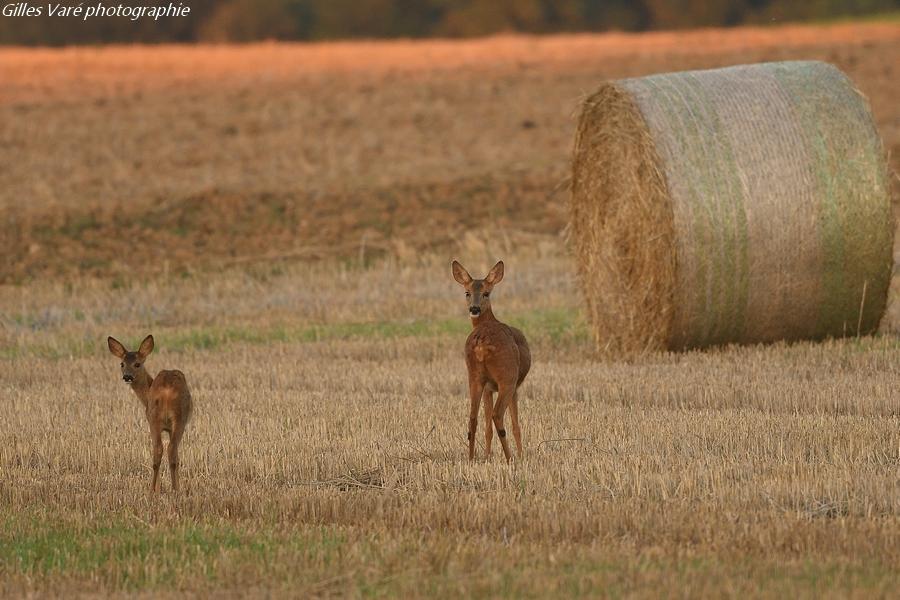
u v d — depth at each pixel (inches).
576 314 2353.6
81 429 1572.3
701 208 1870.1
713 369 1809.8
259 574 1002.7
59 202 3346.5
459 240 3073.3
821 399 1593.3
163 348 2182.6
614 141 2027.6
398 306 2488.9
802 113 1904.5
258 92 5083.7
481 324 1395.2
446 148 4010.8
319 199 3378.4
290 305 2541.8
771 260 1892.2
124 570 1021.2
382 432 1507.1
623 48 5935.0
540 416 1556.3
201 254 3019.2
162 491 1284.4
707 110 1902.1
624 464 1301.7
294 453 1411.2
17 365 2041.1
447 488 1228.5
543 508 1146.0
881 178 1913.1
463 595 940.0
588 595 929.5
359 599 943.0
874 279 1931.6
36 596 964.6
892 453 1322.6
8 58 6254.9
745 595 916.0
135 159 3927.2
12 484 1302.9
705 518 1100.5
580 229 2150.6
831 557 1002.7
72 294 2704.2
